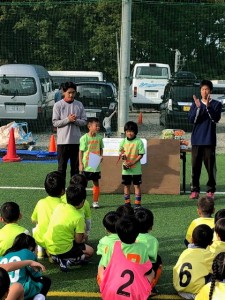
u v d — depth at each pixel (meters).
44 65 26.59
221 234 4.91
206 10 27.55
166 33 27.42
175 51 27.88
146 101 24.67
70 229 5.57
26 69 16.34
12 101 16.22
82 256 5.68
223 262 3.87
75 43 26.66
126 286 4.29
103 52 26.69
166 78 24.62
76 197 5.62
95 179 7.98
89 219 6.25
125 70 10.59
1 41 26.20
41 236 5.81
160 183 9.03
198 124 8.39
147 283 4.34
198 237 4.88
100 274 4.64
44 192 9.09
